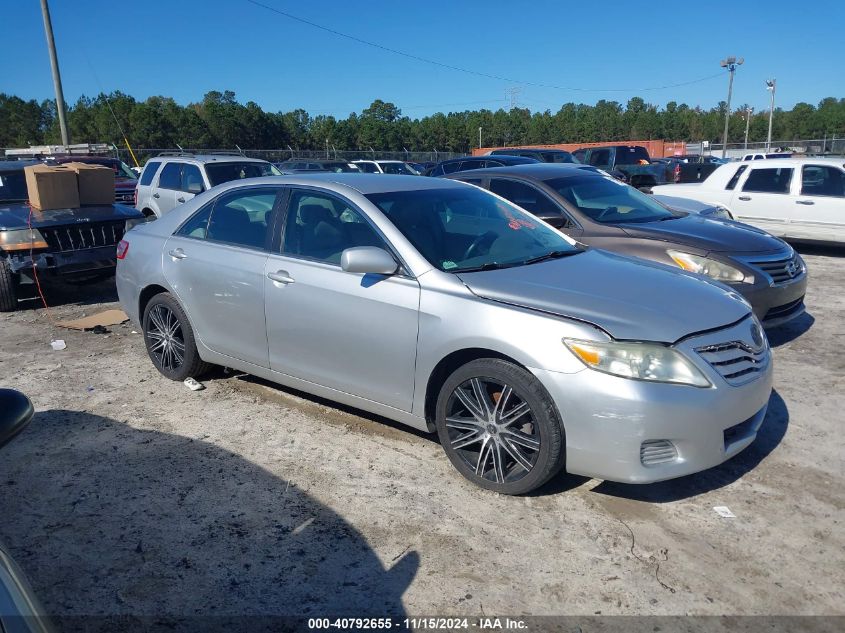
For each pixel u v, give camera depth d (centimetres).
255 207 490
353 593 299
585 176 741
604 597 295
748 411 357
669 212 731
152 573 313
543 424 348
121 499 376
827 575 308
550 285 381
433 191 472
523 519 353
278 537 340
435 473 401
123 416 487
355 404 434
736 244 623
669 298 375
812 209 1121
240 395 523
